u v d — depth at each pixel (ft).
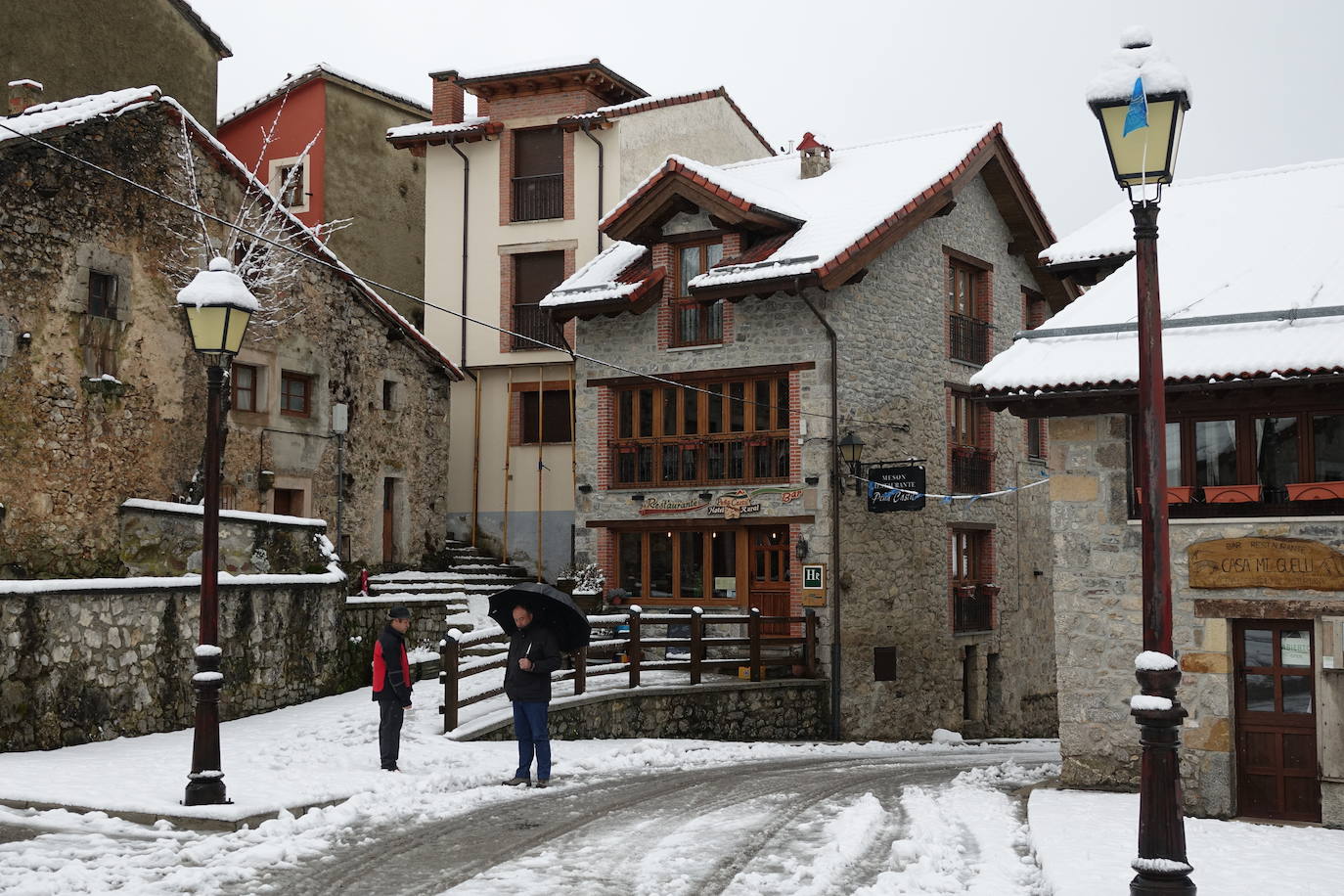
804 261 76.13
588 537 85.76
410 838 35.50
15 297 60.95
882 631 81.46
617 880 30.37
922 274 87.61
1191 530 44.78
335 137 110.73
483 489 103.14
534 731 45.29
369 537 88.94
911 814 40.45
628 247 92.38
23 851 32.55
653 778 49.06
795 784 47.96
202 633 38.50
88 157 65.46
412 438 93.76
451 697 54.39
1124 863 31.91
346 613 67.62
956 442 91.15
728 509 80.84
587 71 101.55
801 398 79.15
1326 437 43.62
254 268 76.18
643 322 84.99
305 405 83.51
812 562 78.18
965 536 91.76
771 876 30.71
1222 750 43.88
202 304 38.78
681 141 107.96
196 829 36.09
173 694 55.01
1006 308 97.45
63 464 63.10
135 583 53.21
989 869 32.32
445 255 106.11
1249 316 44.60
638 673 68.08
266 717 58.23
